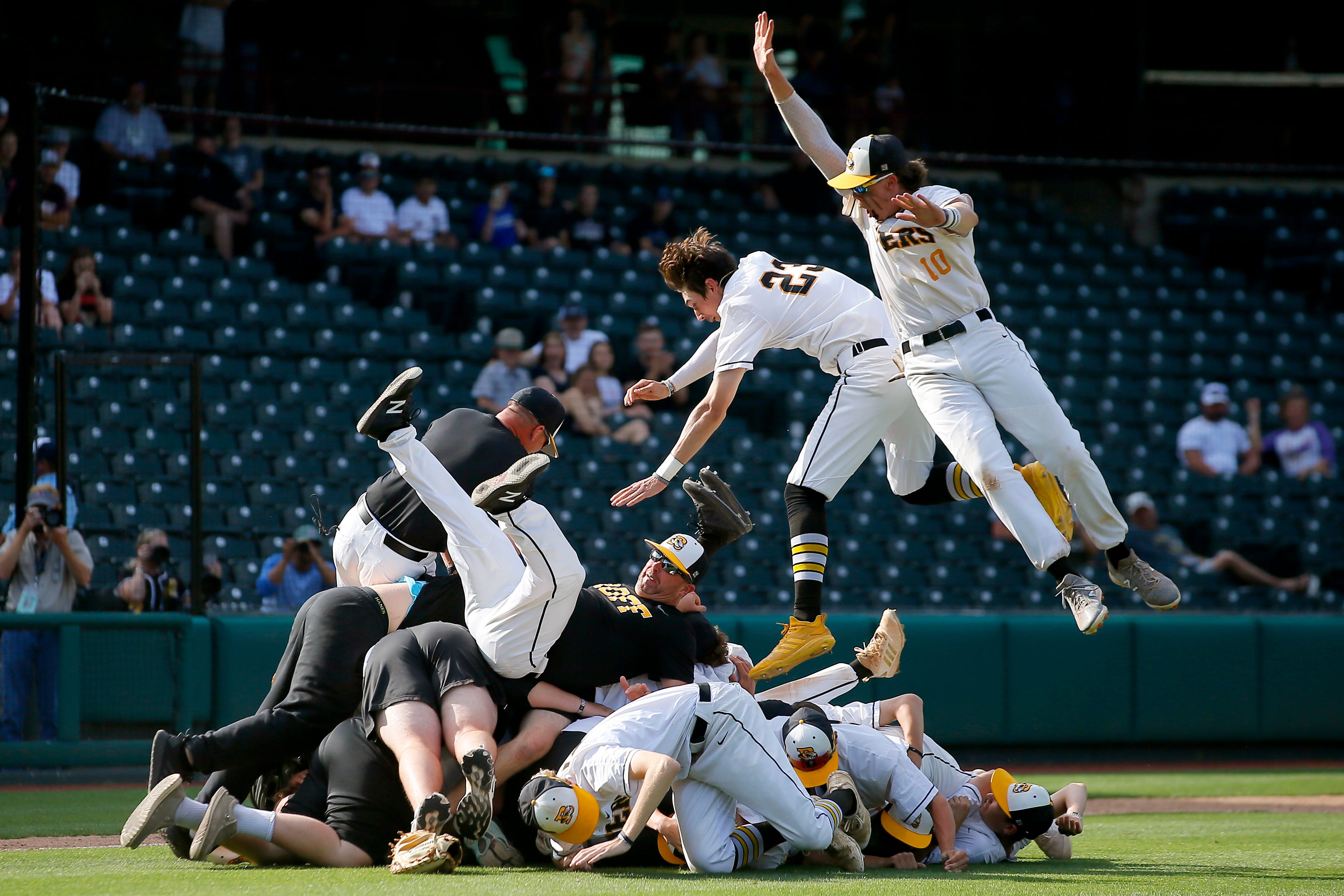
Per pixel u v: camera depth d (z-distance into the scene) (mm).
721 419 18250
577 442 39062
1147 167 43562
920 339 16141
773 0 65750
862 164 15727
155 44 52469
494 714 15109
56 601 27234
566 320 41562
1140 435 45844
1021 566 38562
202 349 38875
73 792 25000
